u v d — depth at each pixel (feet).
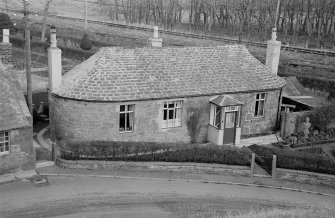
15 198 88.53
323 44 239.91
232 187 100.12
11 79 104.27
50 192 91.86
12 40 260.62
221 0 289.74
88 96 111.65
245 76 132.98
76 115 113.70
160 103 117.80
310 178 104.37
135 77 118.62
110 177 100.78
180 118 122.72
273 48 143.13
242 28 267.39
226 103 121.60
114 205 87.86
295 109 148.36
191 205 89.86
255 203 92.89
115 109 112.88
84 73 117.50
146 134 118.32
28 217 81.71
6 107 98.17
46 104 146.41
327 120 137.39
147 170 104.42
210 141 126.82
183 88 121.29
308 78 182.50
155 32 146.72
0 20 278.46
